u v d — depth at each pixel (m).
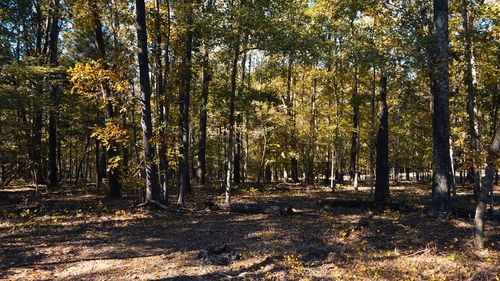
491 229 10.88
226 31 13.34
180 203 15.10
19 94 14.77
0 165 17.25
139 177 15.06
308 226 11.59
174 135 14.05
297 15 18.27
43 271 7.33
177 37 14.70
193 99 23.75
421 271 7.15
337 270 7.27
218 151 33.56
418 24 13.06
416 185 29.80
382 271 7.20
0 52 16.66
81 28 14.78
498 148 8.20
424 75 13.02
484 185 8.55
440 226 11.20
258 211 13.92
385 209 14.62
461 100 18.38
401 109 17.67
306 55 14.29
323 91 28.22
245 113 21.03
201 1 14.13
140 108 14.45
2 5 21.66
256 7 13.37
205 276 7.04
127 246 9.22
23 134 16.91
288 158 31.20
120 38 15.40
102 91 13.46
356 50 16.61
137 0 13.75
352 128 25.16
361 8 15.13
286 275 7.02
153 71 15.02
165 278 6.93
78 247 9.05
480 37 14.38
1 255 8.27
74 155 36.19
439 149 12.71
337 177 32.19
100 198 17.09
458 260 7.69
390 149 36.69
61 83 17.14
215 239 9.97
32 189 21.17
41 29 24.30
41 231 10.51
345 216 13.44
